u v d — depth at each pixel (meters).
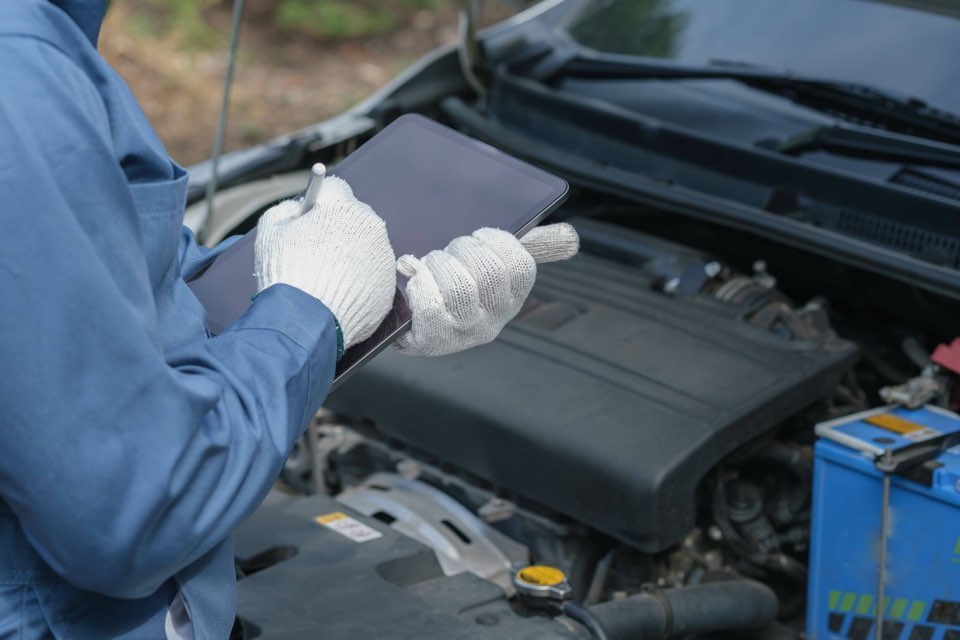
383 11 8.41
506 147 2.58
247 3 8.15
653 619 1.78
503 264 1.32
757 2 2.59
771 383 1.92
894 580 1.78
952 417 1.87
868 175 2.17
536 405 1.88
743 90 2.45
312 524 1.89
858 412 2.10
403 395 2.00
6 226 1.01
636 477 1.73
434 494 2.04
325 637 1.58
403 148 1.58
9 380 1.02
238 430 1.12
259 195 2.67
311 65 7.69
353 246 1.27
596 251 2.38
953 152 2.12
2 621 1.15
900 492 1.75
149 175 1.17
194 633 1.25
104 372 1.03
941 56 2.29
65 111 1.04
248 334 1.18
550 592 1.66
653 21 2.71
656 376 1.94
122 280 1.07
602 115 2.48
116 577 1.06
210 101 6.95
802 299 2.51
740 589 1.89
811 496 1.98
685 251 2.28
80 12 1.16
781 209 2.22
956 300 2.16
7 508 1.15
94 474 1.03
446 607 1.69
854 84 2.33
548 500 1.86
